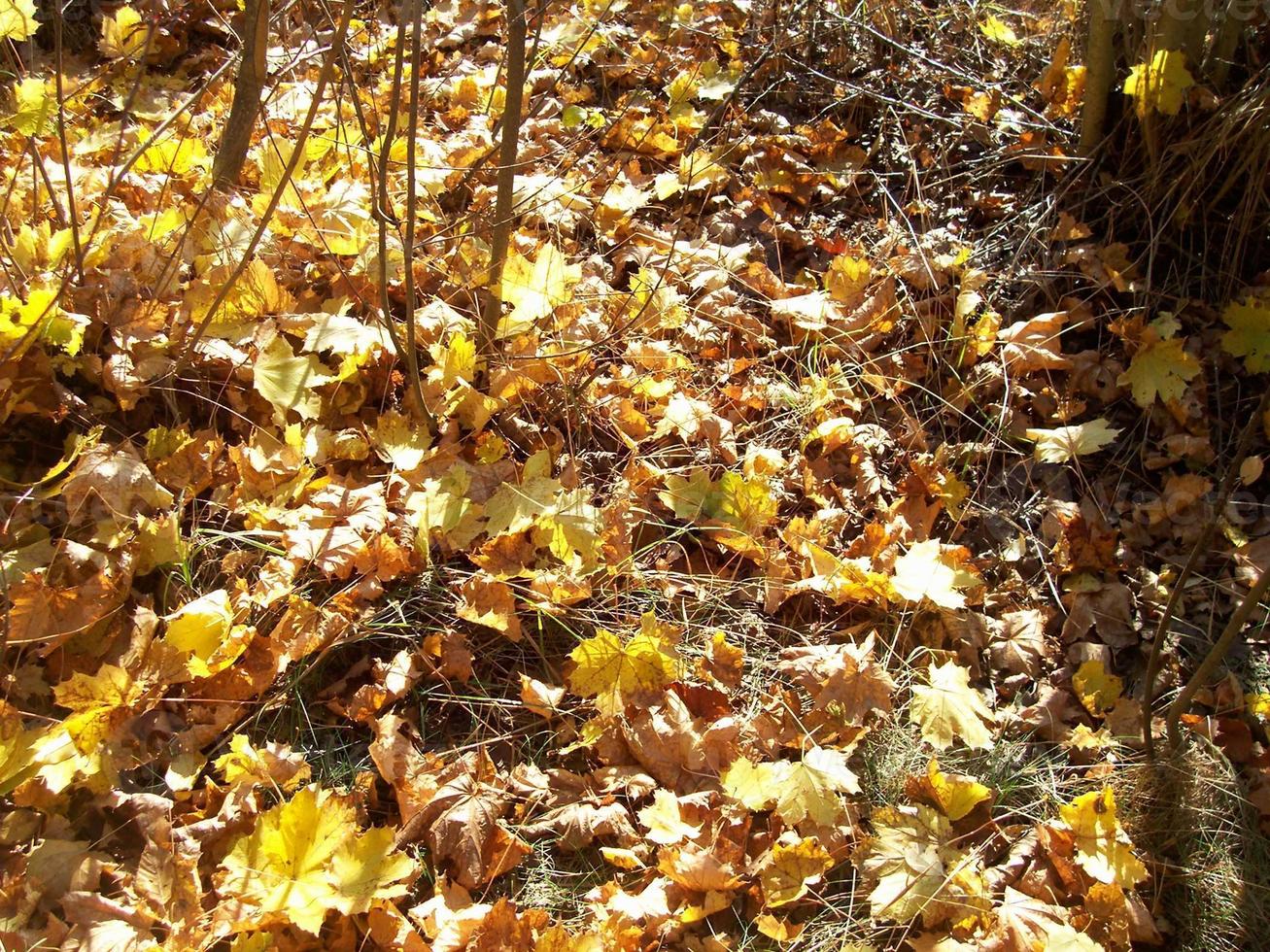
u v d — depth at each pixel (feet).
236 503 7.55
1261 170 8.86
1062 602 7.98
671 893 6.06
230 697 6.63
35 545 6.85
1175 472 8.68
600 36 12.05
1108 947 6.00
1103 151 10.11
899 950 6.00
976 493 8.71
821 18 12.11
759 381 9.33
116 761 6.18
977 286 9.64
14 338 7.14
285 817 5.73
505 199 7.82
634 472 8.25
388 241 8.95
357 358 8.13
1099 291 9.60
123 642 6.75
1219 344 9.14
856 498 8.58
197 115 10.71
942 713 6.87
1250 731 7.10
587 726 6.70
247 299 8.12
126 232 8.43
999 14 12.25
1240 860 6.53
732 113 11.63
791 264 10.57
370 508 7.60
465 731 6.89
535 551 7.66
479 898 6.05
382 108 10.88
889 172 11.07
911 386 9.42
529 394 8.71
